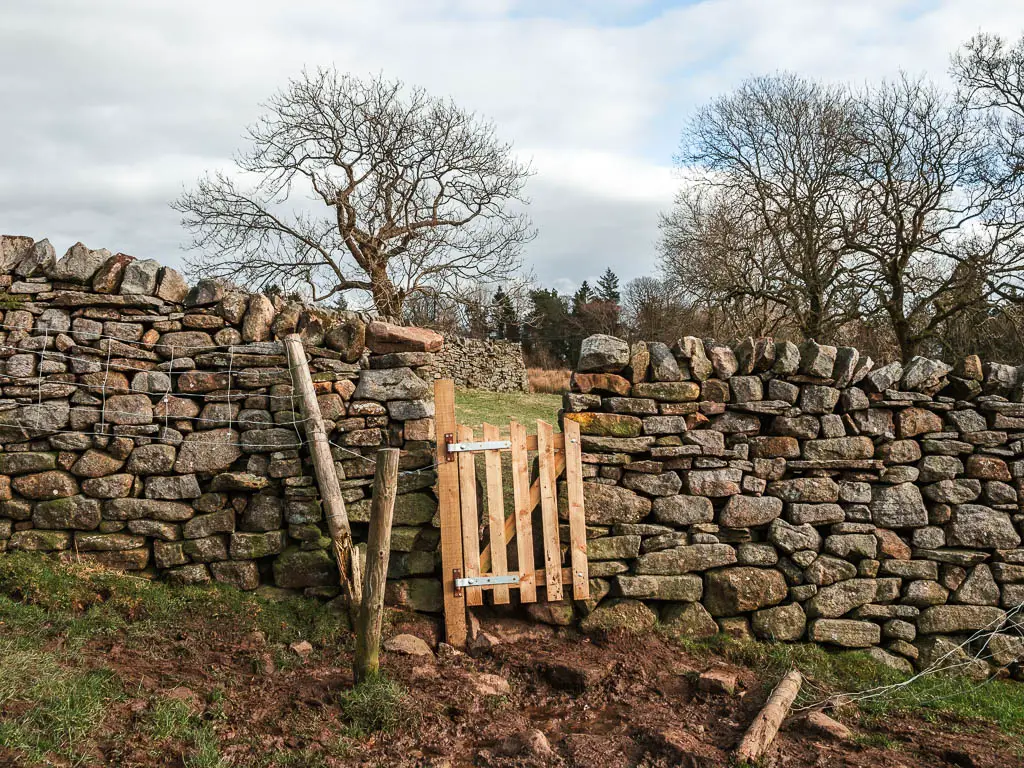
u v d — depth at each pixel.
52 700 4.30
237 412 6.52
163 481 6.38
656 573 6.59
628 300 43.88
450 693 5.33
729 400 6.80
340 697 5.04
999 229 17.22
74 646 5.16
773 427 6.83
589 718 5.34
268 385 6.55
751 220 21.55
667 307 27.97
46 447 6.35
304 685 5.27
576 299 54.19
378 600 5.19
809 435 6.80
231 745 4.41
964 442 6.95
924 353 18.70
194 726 4.52
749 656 6.38
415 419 6.55
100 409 6.41
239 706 4.89
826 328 18.84
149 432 6.44
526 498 6.40
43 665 4.68
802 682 6.04
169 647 5.52
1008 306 16.88
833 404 6.84
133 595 5.98
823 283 19.02
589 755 4.70
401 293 21.91
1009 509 6.91
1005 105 17.78
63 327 6.43
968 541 6.84
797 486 6.76
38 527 6.29
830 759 4.81
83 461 6.33
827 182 19.59
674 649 6.39
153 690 4.82
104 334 6.46
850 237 18.86
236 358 6.53
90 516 6.30
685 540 6.64
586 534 6.52
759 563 6.71
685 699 5.64
